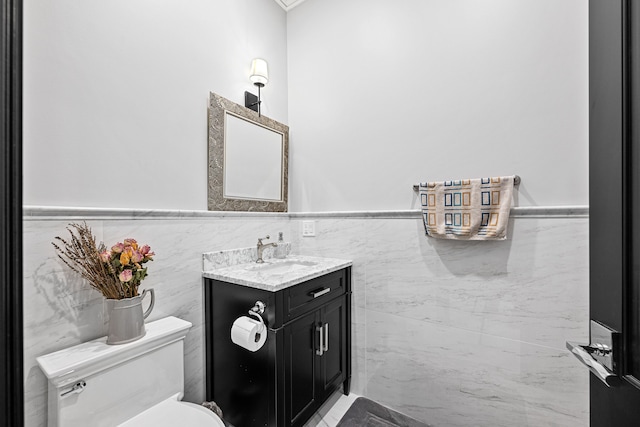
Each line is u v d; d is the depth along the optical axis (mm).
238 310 1333
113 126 1154
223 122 1577
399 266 1618
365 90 1762
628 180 531
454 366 1459
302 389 1364
